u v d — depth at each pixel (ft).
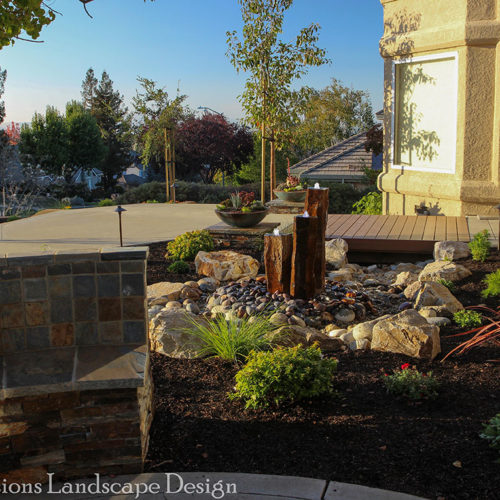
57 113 145.38
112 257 10.03
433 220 35.17
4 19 15.62
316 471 9.64
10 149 112.06
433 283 18.90
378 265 30.07
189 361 14.94
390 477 9.38
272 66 47.50
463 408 11.64
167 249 30.01
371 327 16.19
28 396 9.04
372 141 71.20
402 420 11.28
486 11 32.83
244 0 46.34
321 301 19.67
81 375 9.10
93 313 10.18
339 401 12.26
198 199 82.28
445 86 36.55
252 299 20.06
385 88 41.42
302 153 133.28
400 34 39.27
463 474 9.35
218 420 11.57
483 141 34.42
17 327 9.93
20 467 9.29
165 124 74.43
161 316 16.55
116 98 190.19
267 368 12.13
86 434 9.40
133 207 51.88
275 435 10.91
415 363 14.25
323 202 19.89
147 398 10.73
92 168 159.02
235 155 130.21
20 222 42.32
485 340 15.29
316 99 140.77
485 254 24.53
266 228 31.45
